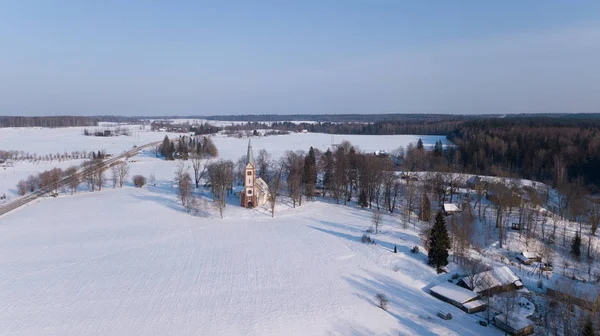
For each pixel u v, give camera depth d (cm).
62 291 7512
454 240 9756
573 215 11556
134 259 9144
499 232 10531
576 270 8812
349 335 6297
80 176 17950
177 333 6209
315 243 10225
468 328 6544
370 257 9269
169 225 11719
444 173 14638
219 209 13062
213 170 14800
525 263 9144
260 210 13212
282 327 6444
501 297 7494
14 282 7856
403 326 6581
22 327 6284
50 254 9412
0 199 15050
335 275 8356
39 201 14650
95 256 9306
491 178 14500
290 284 7931
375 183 14138
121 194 15650
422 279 8325
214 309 6931
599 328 5669
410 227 11481
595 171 15750
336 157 16775
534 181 15025
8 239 10469
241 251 9669
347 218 12450
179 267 8700
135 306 6994
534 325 6581
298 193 14175
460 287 7769
